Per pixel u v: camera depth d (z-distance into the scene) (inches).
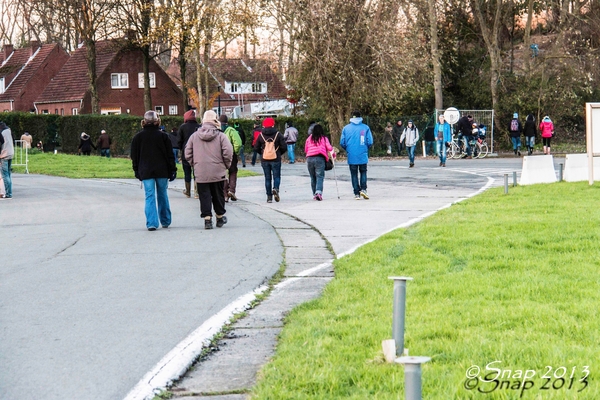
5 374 303.7
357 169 1017.5
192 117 1096.8
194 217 860.6
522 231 623.2
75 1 2967.5
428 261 513.3
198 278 502.0
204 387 287.0
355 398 252.8
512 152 2453.2
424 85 2524.6
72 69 3998.5
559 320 339.3
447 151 2169.0
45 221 863.7
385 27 2316.7
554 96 2513.5
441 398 248.2
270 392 264.2
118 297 447.5
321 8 2297.0
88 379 295.6
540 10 2650.1
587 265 476.1
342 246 630.5
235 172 1043.3
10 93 4234.7
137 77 3900.1
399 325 291.4
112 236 716.7
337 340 326.0
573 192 961.5
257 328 376.2
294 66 2373.3
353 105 2394.2
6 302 440.1
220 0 2449.6
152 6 2664.9
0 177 1167.0
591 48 2518.5
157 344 344.2
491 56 2524.6
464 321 346.6
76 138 2760.8
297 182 1365.7
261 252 602.2
